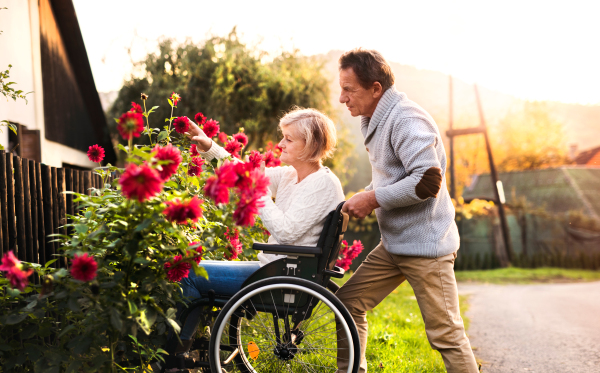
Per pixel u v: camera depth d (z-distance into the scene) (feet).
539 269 50.93
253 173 5.33
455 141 111.24
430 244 6.64
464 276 41.98
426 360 10.19
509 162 113.50
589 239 60.13
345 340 7.07
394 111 6.72
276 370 7.73
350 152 36.99
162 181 5.16
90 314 5.60
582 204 81.92
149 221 5.21
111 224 5.49
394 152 6.74
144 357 6.48
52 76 24.85
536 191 89.92
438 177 6.23
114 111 35.24
